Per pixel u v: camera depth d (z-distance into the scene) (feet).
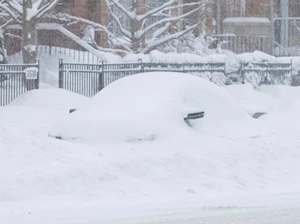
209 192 83.10
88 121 99.35
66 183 78.33
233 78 182.70
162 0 226.99
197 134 102.89
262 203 74.08
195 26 196.13
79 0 209.05
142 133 97.86
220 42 225.15
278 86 179.73
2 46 184.75
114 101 103.91
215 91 109.70
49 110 141.38
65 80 164.86
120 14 217.56
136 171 86.38
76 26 207.82
